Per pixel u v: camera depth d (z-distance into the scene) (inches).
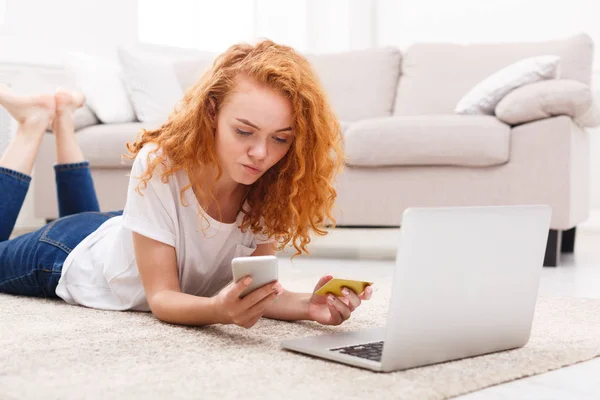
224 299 49.0
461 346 45.4
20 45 164.9
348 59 164.4
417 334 42.3
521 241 47.1
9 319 58.5
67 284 67.6
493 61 152.3
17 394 36.9
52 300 70.4
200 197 57.7
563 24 202.4
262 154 50.9
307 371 41.7
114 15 181.6
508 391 39.9
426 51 159.2
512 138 114.0
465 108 128.6
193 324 54.8
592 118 122.9
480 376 41.4
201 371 41.6
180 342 49.5
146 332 52.9
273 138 51.7
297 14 224.2
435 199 118.7
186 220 57.9
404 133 117.4
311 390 37.8
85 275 66.4
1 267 72.9
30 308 64.7
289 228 60.7
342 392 37.4
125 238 61.7
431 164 118.4
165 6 194.1
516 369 43.6
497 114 117.1
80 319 58.7
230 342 49.9
